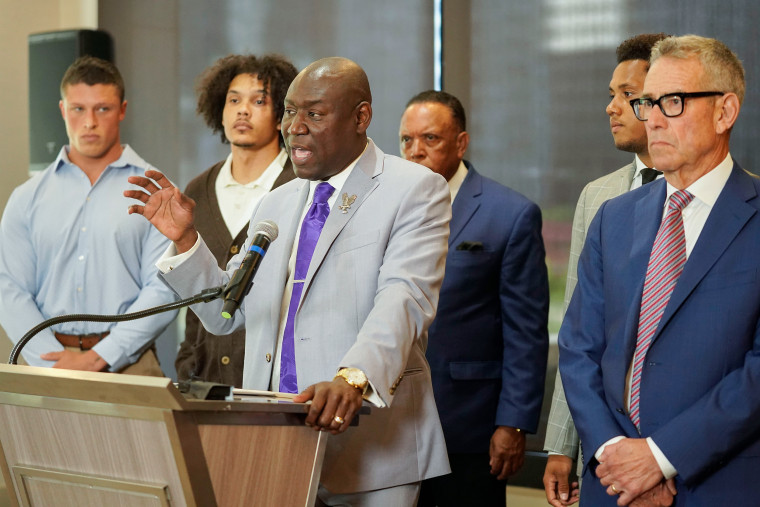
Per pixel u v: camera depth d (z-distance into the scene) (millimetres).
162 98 6152
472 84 5371
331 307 2396
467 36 5387
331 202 2533
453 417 3488
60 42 5586
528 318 3537
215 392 1825
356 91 2480
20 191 4172
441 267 2422
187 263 2453
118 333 3857
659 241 2434
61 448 1882
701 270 2311
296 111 2482
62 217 4059
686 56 2389
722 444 2180
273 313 2479
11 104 6141
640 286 2420
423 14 5500
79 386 1766
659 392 2303
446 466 2461
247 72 3998
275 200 2693
